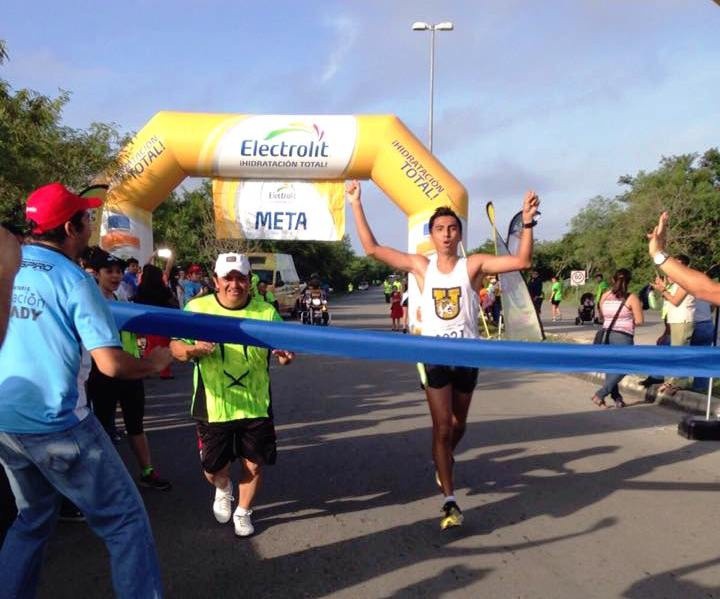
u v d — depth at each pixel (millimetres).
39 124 11422
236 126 9344
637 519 4660
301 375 11594
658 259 3654
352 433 7195
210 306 4246
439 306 4562
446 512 4414
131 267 9492
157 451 6438
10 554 2842
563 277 53719
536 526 4535
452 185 9211
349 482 5500
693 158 37000
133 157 9477
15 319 2660
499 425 7609
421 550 4148
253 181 9742
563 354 3703
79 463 2715
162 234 28375
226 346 4211
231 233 9805
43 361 2660
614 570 3865
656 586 3670
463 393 4637
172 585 3705
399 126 9398
